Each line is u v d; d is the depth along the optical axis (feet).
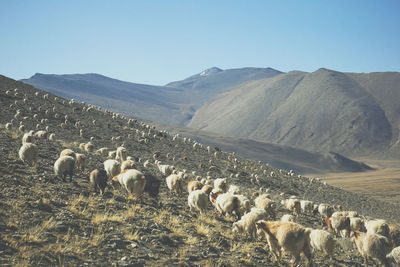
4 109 141.90
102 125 172.24
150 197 49.57
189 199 48.73
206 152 193.57
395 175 517.96
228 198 48.98
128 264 25.67
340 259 41.32
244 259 31.71
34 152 52.47
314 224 68.18
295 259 32.30
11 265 22.13
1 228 26.68
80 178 52.90
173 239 33.32
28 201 33.63
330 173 566.77
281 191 151.43
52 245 25.98
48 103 181.88
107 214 35.50
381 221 50.16
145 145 161.17
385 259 38.88
